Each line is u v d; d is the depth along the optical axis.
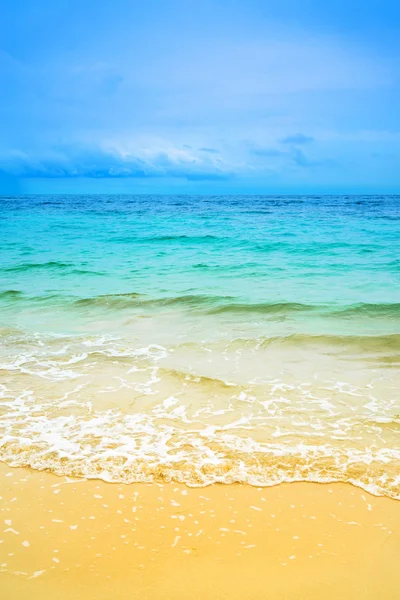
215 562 3.23
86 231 27.53
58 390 5.94
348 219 36.31
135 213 45.59
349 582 3.05
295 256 17.64
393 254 17.77
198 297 10.66
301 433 4.92
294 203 74.94
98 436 4.85
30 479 4.15
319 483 4.10
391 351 7.27
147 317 9.37
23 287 12.39
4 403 5.57
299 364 6.84
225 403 5.61
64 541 3.41
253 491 4.00
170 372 6.47
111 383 6.15
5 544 3.38
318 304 10.02
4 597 2.92
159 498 3.91
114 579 3.08
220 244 21.22
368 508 3.78
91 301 10.58
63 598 2.93
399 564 3.19
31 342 7.84
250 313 9.50
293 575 3.11
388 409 5.45
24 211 50.19
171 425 5.09
